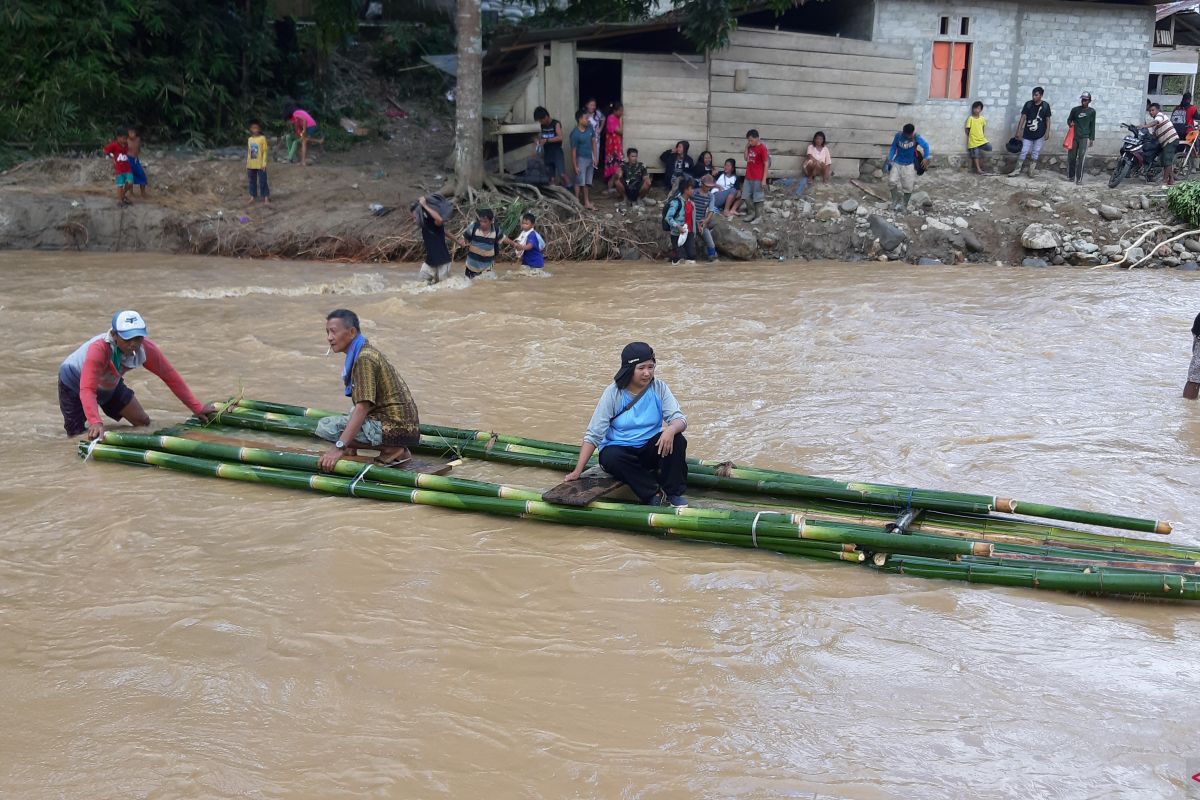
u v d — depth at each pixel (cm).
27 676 449
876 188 2039
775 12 1969
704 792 375
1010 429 818
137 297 1347
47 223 1791
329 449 753
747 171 1923
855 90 2111
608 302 1351
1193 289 1473
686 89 2028
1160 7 2466
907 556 570
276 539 599
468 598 529
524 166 2016
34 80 2081
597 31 1958
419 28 2639
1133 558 560
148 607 511
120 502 655
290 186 1939
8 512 636
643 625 502
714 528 595
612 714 425
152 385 927
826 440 786
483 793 374
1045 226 1848
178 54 2192
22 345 1064
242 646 475
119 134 2097
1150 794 375
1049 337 1147
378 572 557
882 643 487
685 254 1788
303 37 2442
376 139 2312
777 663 468
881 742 407
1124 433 812
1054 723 420
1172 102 2881
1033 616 520
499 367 1002
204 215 1823
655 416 631
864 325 1196
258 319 1212
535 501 630
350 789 376
